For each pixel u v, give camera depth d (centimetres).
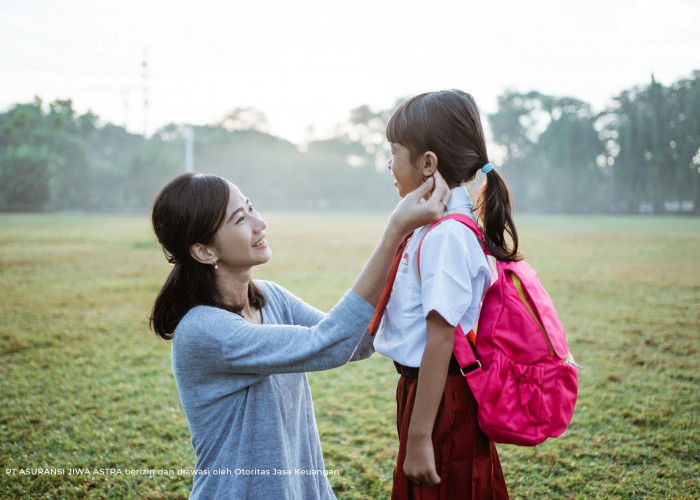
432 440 124
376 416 319
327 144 6550
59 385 371
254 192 5959
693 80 3981
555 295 688
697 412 317
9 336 496
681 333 496
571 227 2384
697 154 3944
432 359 114
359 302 110
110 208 4875
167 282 129
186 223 120
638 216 3984
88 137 6341
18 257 1143
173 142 5853
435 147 128
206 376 118
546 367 117
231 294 131
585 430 294
